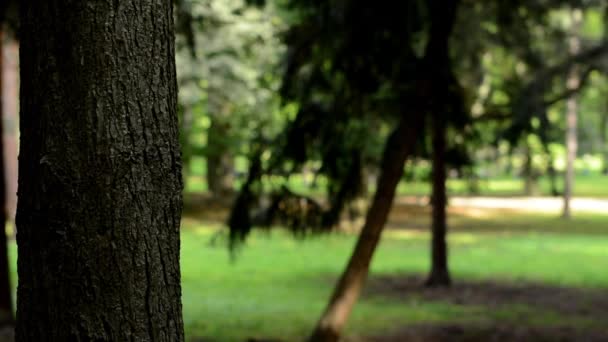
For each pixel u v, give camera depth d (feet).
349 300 32.78
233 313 43.93
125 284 8.13
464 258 74.84
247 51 84.79
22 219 8.30
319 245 83.35
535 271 65.41
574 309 46.93
